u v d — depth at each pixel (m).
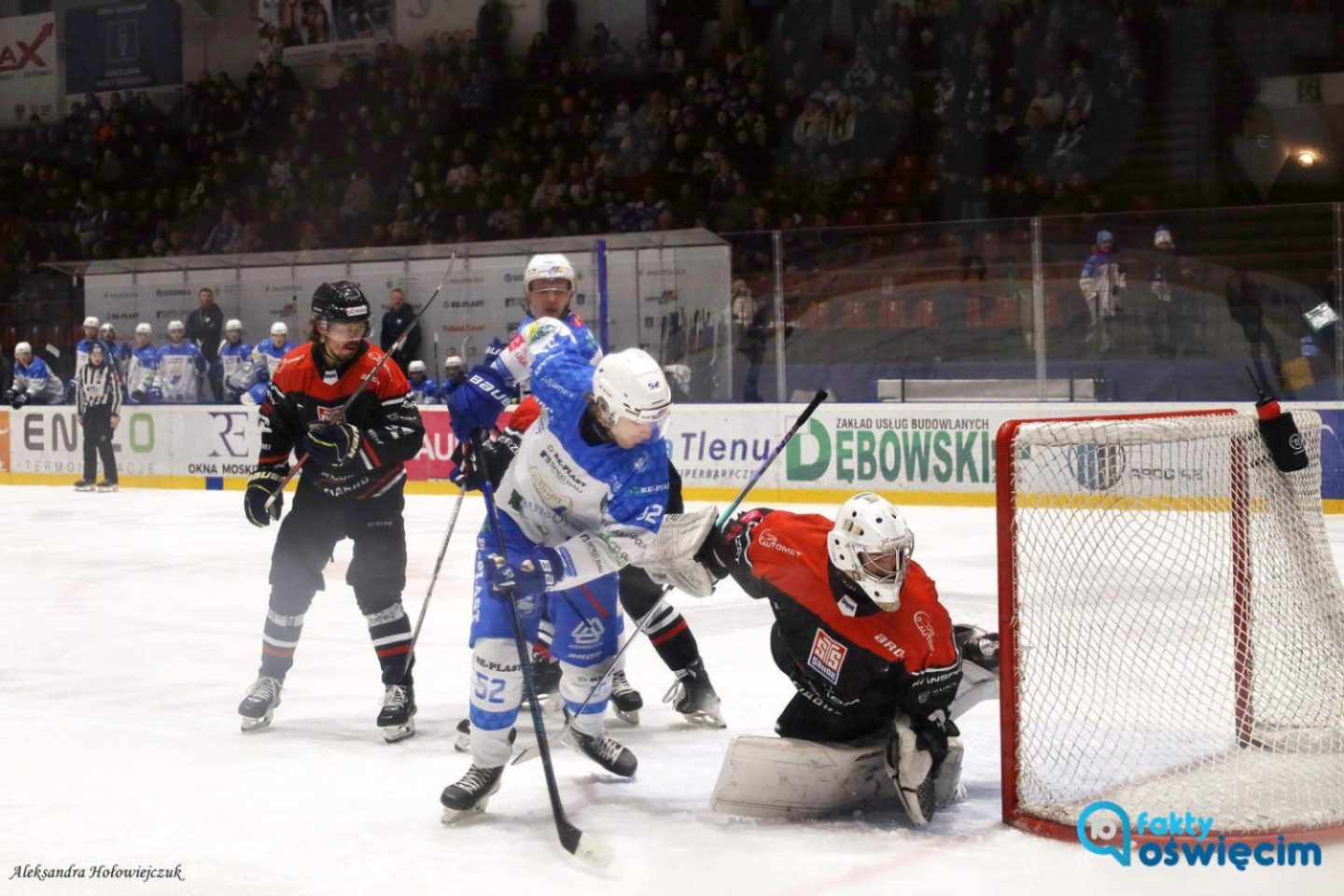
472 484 5.40
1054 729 5.33
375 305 17.80
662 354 16.47
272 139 26.50
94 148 27.66
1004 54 20.66
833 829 4.33
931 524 13.23
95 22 29.08
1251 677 5.00
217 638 8.18
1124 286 14.84
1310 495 5.03
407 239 22.94
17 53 29.73
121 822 4.54
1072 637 6.39
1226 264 14.66
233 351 18.58
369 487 5.68
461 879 3.92
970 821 4.38
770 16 23.20
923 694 4.17
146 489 19.30
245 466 18.78
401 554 5.81
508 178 23.25
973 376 15.45
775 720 5.95
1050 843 4.14
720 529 4.47
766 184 21.58
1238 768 4.75
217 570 11.16
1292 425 4.75
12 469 20.56
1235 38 19.69
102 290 19.78
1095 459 5.25
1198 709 5.51
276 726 6.00
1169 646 6.38
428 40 25.48
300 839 4.33
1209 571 7.77
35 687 6.86
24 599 9.75
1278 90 19.47
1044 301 15.25
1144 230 15.01
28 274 26.69
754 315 16.16
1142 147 19.83
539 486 4.50
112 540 13.27
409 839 4.32
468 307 17.25
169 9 28.42
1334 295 14.09
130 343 19.69
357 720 6.13
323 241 24.34
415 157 24.67
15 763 5.35
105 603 9.56
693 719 5.88
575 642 4.90
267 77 26.91
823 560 4.24
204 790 4.95
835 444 15.49
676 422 16.42
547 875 3.94
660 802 4.71
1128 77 19.73
